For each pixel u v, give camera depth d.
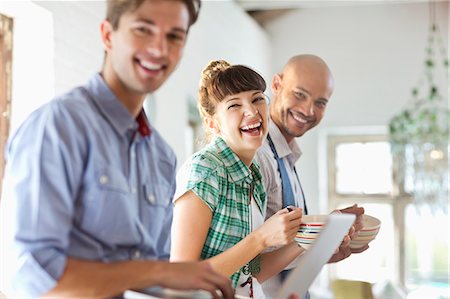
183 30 1.41
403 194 7.44
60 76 3.22
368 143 7.62
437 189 6.73
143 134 1.51
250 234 1.94
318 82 2.58
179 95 5.00
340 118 7.43
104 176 1.37
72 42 3.33
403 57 7.34
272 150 2.52
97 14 3.59
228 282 1.43
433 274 7.32
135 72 1.38
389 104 7.34
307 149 7.51
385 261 7.45
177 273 1.37
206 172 2.00
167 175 1.62
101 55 3.65
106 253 1.41
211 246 2.02
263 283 2.45
